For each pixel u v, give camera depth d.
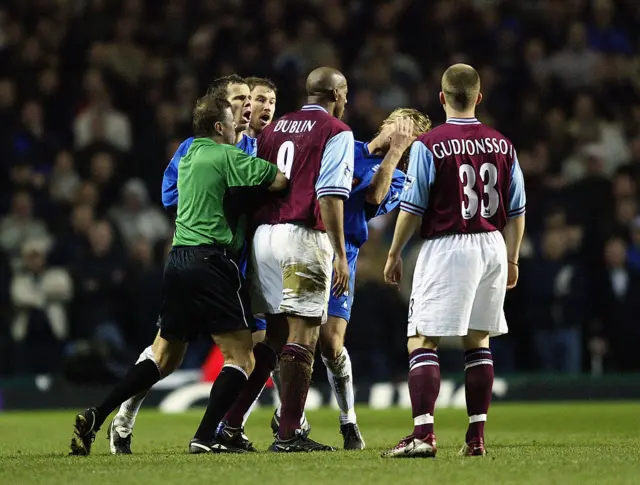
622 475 16.94
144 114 63.06
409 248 52.91
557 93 66.56
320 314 22.53
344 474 17.12
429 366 20.91
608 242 54.19
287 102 62.00
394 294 50.09
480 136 21.56
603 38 69.00
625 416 36.41
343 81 23.64
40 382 46.28
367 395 47.16
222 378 22.06
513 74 66.44
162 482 16.31
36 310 50.00
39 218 55.38
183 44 66.62
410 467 18.16
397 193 25.56
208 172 22.27
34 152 59.66
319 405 45.19
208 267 21.94
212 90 24.27
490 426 32.66
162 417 39.84
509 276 22.47
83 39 65.50
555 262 52.09
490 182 21.48
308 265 22.44
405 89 63.97
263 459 19.98
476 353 21.67
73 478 16.94
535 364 52.16
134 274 50.97
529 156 61.66
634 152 62.09
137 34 65.88
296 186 22.64
